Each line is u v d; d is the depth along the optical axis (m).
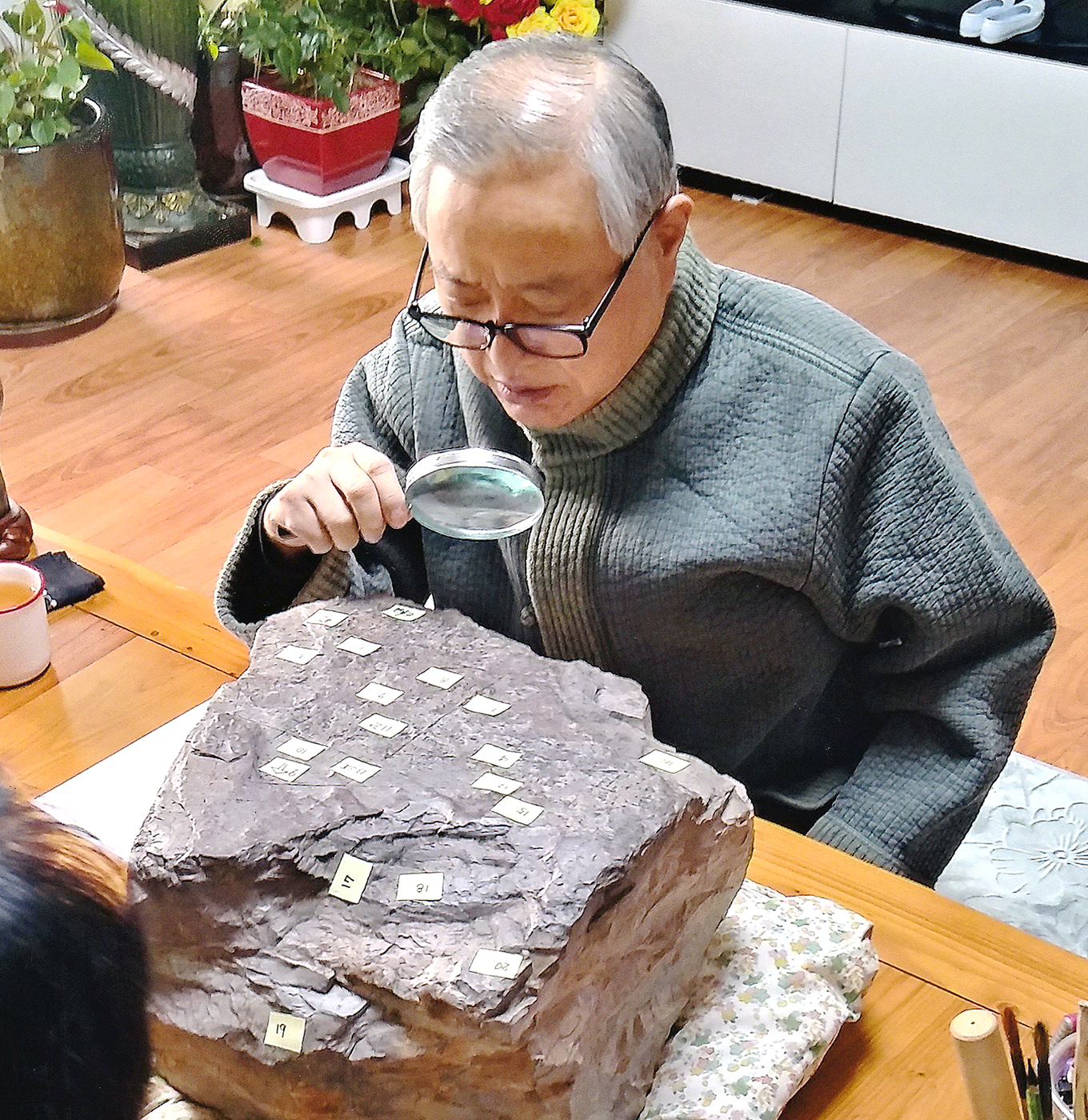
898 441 1.15
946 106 3.28
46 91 2.78
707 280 1.17
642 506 1.18
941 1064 0.91
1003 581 1.16
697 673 1.23
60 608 1.35
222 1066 0.84
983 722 1.20
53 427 2.72
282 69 3.27
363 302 3.18
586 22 3.33
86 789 1.11
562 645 1.27
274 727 0.93
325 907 0.82
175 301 3.16
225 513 2.50
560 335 1.02
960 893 1.58
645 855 0.82
